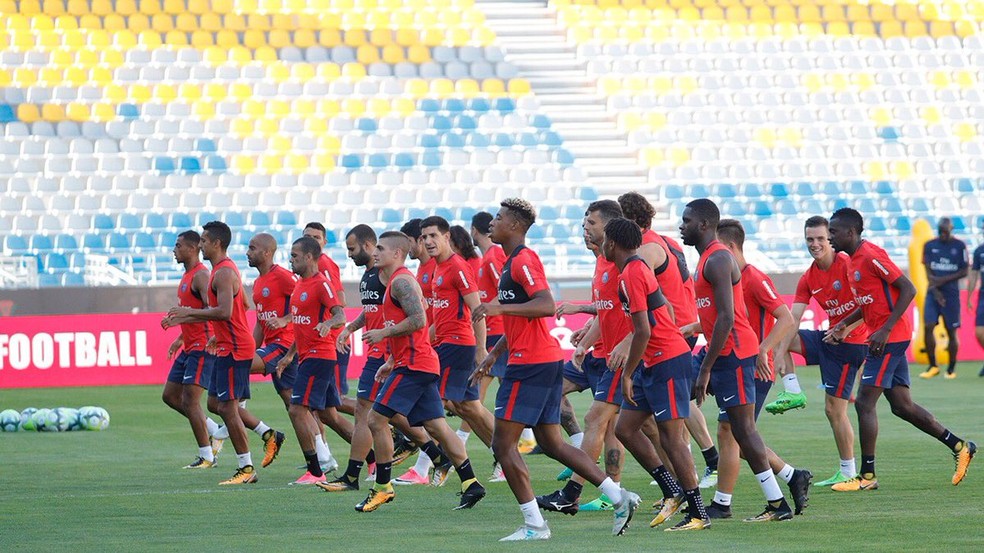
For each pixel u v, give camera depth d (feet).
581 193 311.27
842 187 320.70
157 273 261.65
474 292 109.81
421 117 330.34
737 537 81.71
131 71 329.31
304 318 111.45
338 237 288.10
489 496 104.99
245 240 283.79
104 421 164.45
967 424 156.76
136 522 91.66
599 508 97.04
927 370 225.35
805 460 126.21
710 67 356.18
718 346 83.46
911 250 253.03
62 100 317.63
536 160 321.32
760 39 365.61
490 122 332.80
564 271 264.11
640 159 325.42
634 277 80.69
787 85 352.49
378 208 297.94
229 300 112.98
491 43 358.64
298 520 92.17
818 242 107.45
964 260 221.05
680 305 95.09
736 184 317.83
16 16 337.93
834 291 107.65
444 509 97.60
